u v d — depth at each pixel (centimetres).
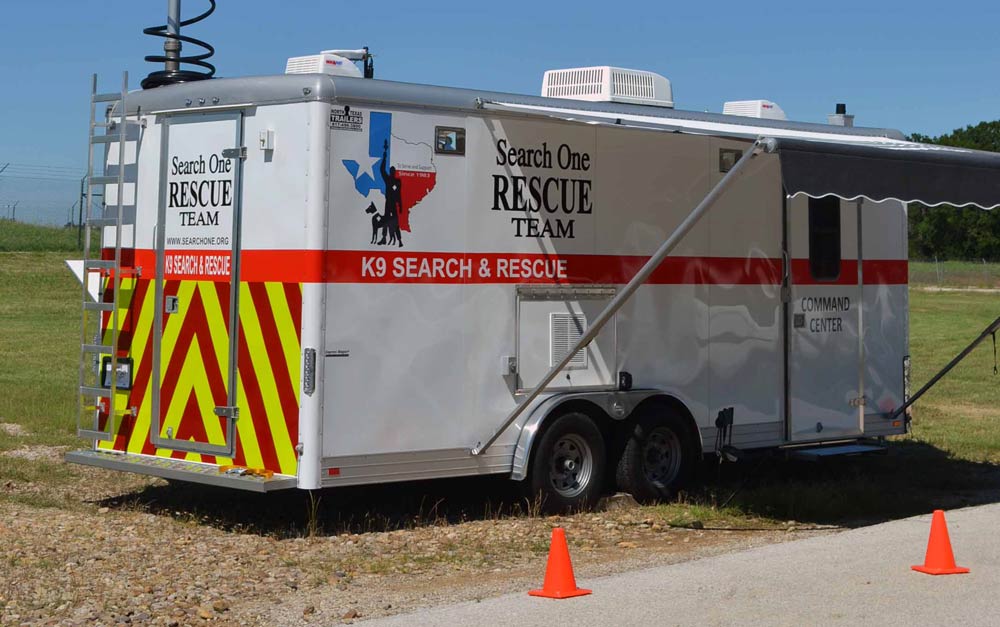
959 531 855
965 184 908
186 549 801
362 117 828
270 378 830
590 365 947
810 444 1100
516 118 906
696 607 645
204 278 865
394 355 846
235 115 847
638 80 1050
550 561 676
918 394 1151
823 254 1090
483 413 892
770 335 1056
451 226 872
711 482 1109
